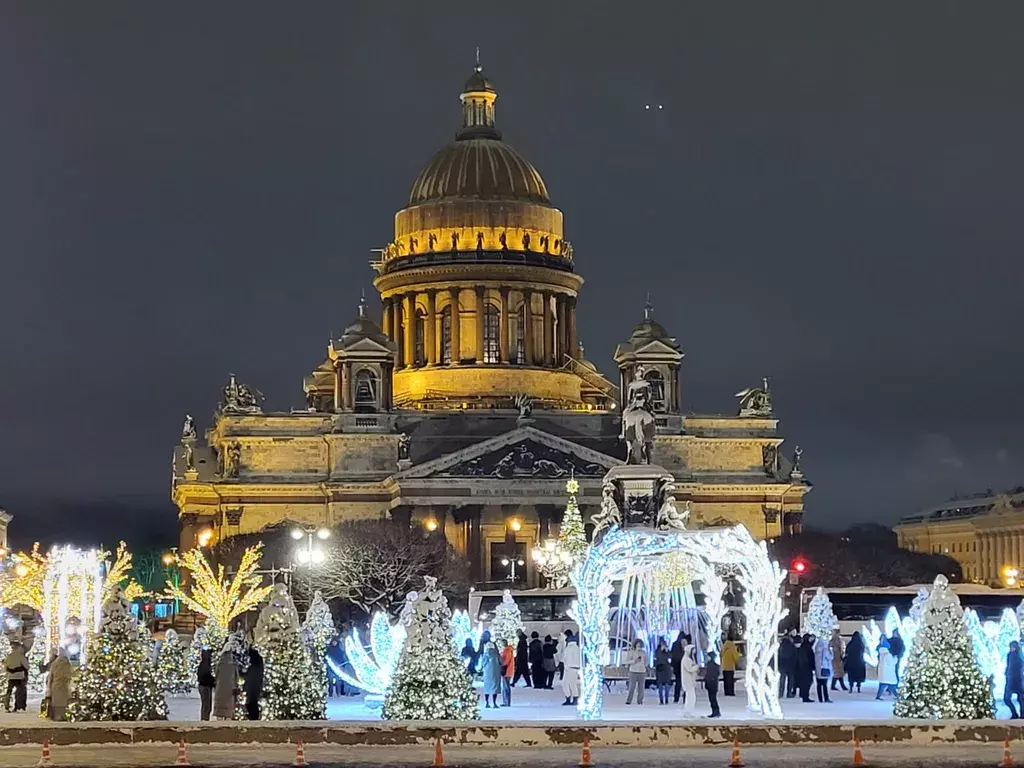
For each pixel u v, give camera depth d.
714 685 95.25
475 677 109.31
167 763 75.62
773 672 95.62
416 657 86.25
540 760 76.94
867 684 133.62
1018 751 80.19
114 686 85.75
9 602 156.62
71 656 116.94
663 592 118.50
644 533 94.88
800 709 103.81
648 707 104.12
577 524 174.00
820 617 127.12
